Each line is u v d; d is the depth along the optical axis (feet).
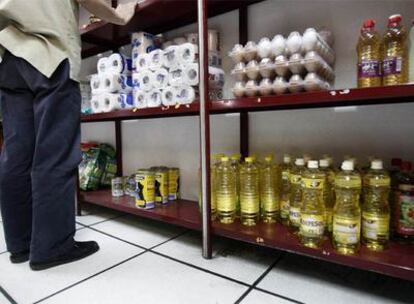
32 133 3.35
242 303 2.47
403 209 2.84
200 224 3.59
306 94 2.68
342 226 2.66
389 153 3.41
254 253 3.53
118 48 6.25
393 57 2.73
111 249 3.68
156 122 5.66
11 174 3.24
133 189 5.30
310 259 3.34
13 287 2.77
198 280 2.87
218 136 4.78
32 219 3.26
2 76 3.23
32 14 2.98
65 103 3.19
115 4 5.65
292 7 4.03
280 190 3.65
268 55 3.25
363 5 3.51
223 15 4.68
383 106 3.42
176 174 5.07
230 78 4.65
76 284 2.81
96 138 6.93
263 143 4.33
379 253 2.57
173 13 4.63
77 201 5.26
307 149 3.96
